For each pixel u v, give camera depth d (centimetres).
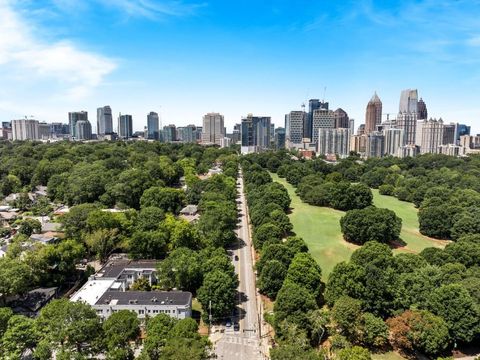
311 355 9188
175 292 12888
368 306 11788
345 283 12300
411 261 13862
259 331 11912
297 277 13088
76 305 10019
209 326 12138
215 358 10469
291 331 10344
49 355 9319
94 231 16938
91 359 9525
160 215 19400
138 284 13788
